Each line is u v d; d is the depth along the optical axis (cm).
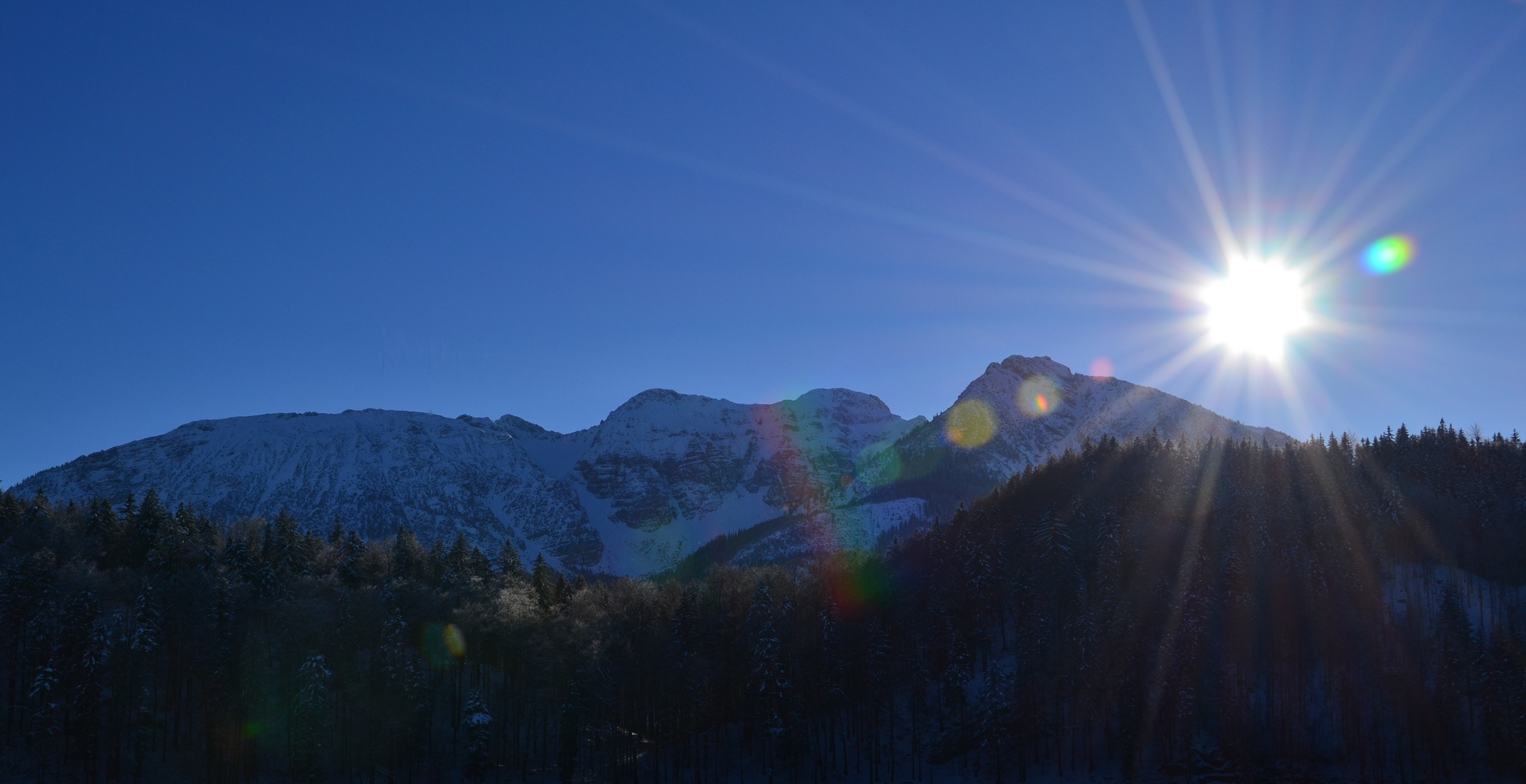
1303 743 12000
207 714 10619
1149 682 12581
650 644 12588
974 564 14862
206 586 11481
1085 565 14975
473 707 11894
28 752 10188
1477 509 16100
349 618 12012
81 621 10275
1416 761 11600
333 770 11188
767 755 12900
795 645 13325
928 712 13475
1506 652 11481
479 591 14338
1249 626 13438
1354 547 15012
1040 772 12169
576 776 11975
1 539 15112
